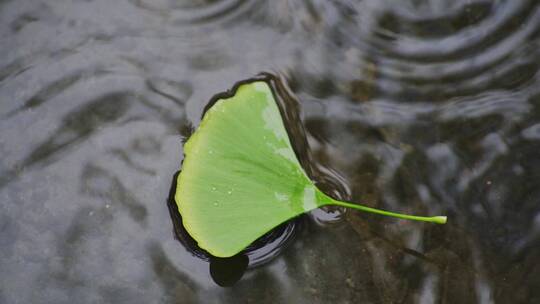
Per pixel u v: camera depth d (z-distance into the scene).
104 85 0.60
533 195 0.59
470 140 0.60
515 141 0.60
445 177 0.59
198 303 0.56
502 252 0.58
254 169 0.57
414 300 0.57
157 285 0.57
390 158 0.59
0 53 0.60
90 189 0.58
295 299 0.56
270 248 0.57
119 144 0.59
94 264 0.57
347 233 0.58
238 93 0.58
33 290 0.56
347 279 0.57
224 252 0.56
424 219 0.57
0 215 0.58
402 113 0.60
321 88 0.60
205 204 0.56
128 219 0.58
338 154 0.59
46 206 0.58
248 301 0.56
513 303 0.57
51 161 0.59
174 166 0.59
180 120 0.59
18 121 0.59
